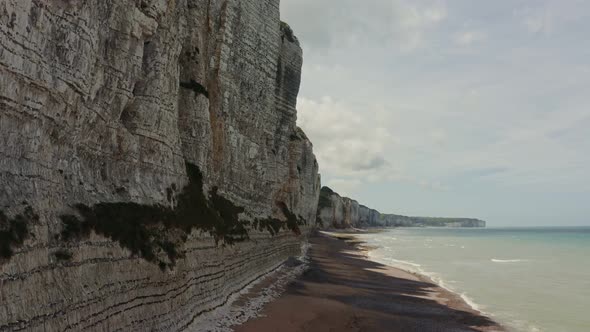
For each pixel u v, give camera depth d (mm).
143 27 17969
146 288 15906
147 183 18984
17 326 9594
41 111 12203
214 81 31422
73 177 14312
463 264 56094
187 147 25250
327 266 48406
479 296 33594
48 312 10734
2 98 10633
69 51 13062
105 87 16094
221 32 31828
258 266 36094
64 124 13516
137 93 18734
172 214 19703
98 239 13836
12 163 11297
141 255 15977
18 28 10875
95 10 14398
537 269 50531
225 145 32562
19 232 10344
